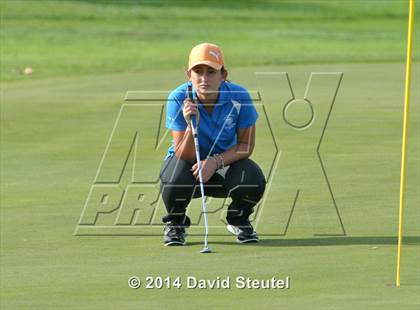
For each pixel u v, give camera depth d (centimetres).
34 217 2592
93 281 1942
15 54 7412
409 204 2695
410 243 2264
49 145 3719
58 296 1825
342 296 1795
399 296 1789
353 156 3406
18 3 11219
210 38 9231
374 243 2270
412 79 5575
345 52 7756
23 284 1923
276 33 9981
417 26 11238
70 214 2619
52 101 4812
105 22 10525
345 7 13212
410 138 3762
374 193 2828
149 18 11181
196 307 1739
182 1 12888
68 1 11781
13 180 3102
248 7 12850
